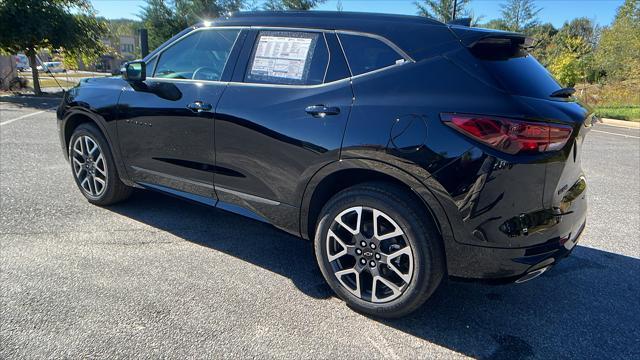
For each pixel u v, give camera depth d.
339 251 2.71
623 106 21.59
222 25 3.35
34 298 2.65
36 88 16.59
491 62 2.38
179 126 3.33
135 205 4.35
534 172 2.18
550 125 2.17
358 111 2.51
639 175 6.67
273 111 2.84
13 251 3.24
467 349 2.41
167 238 3.65
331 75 2.73
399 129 2.36
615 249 3.80
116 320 2.48
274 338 2.41
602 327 2.65
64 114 4.22
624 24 26.25
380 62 2.60
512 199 2.20
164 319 2.52
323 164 2.62
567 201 2.45
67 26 16.16
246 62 3.12
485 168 2.18
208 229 3.88
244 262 3.30
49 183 4.88
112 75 4.16
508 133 2.14
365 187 2.53
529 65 2.59
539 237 2.28
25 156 6.07
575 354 2.40
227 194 3.21
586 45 33.19
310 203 2.79
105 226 3.81
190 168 3.37
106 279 2.93
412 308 2.51
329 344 2.39
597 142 10.38
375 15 2.79
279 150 2.81
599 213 4.75
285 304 2.75
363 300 2.64
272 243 3.68
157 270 3.10
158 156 3.55
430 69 2.42
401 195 2.42
